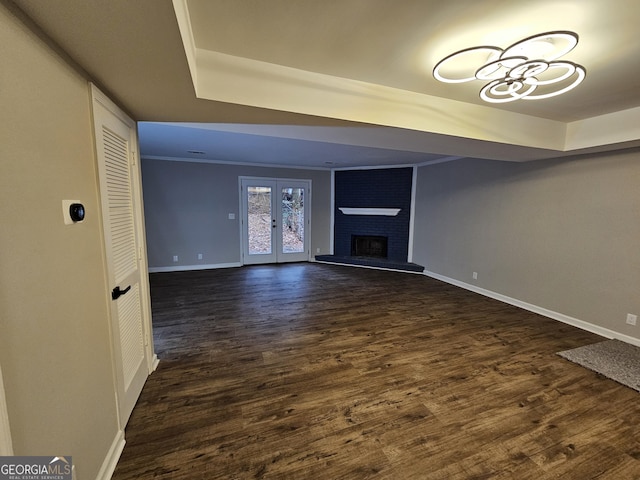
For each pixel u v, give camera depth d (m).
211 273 5.86
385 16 1.41
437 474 1.51
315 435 1.76
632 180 2.90
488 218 4.50
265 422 1.86
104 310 1.51
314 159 5.71
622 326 3.01
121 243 1.81
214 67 1.76
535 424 1.86
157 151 4.99
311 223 7.07
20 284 0.90
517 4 1.32
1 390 0.79
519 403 2.06
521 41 1.45
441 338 3.07
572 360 2.62
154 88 1.57
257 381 2.29
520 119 2.86
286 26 1.50
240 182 6.36
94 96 1.42
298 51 1.76
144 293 2.26
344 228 7.06
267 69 1.90
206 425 1.83
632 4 1.31
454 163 5.13
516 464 1.58
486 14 1.40
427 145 3.02
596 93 2.30
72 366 1.19
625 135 2.66
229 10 1.35
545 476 1.51
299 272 6.03
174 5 0.91
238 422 1.85
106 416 1.49
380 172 6.52
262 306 4.01
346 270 6.23
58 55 1.12
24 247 0.92
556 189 3.57
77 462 1.21
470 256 4.84
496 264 4.39
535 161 3.80
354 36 1.60
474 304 4.15
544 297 3.74
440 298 4.42
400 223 6.38
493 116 2.74
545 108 2.68
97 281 1.44
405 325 3.40
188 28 1.40
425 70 2.01
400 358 2.66
